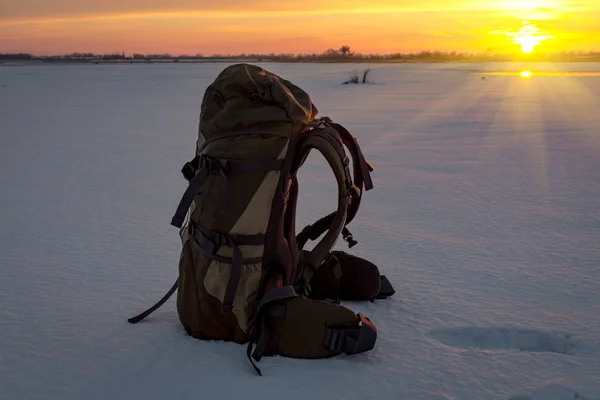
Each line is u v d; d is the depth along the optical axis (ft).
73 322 10.13
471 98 76.18
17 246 14.84
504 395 7.88
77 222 17.34
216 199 8.85
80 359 8.80
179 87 112.98
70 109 64.08
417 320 10.21
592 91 90.07
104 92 97.66
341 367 8.55
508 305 10.87
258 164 8.72
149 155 31.24
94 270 12.92
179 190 22.13
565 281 12.16
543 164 27.12
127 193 21.61
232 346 9.14
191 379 8.19
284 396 7.77
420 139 36.99
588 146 32.55
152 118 53.31
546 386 8.07
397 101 72.28
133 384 8.10
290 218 9.30
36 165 27.99
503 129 41.55
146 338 9.46
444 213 18.22
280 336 8.76
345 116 52.95
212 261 8.92
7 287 11.85
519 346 9.70
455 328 9.92
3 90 104.88
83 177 24.88
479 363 8.74
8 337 9.54
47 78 165.68
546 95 80.64
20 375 8.36
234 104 8.75
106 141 37.29
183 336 9.52
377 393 7.88
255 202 8.72
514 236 15.57
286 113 8.72
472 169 26.16
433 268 13.00
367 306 10.79
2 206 19.49
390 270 12.85
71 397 7.83
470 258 13.70
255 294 8.92
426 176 24.62
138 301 11.14
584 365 8.68
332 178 24.39
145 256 13.96
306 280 9.29
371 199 20.33
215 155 8.82
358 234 15.84
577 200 19.81
